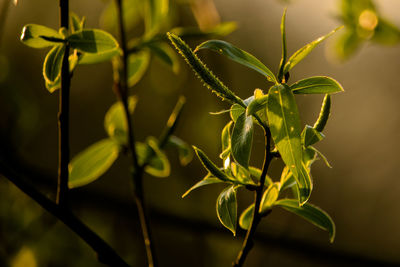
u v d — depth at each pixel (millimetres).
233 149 339
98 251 389
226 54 348
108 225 878
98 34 388
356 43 621
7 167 386
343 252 717
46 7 1068
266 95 343
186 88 897
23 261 739
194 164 984
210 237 805
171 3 587
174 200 972
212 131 878
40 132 1107
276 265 1094
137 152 465
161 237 1034
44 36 379
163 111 1061
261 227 736
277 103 337
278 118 336
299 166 336
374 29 602
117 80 446
